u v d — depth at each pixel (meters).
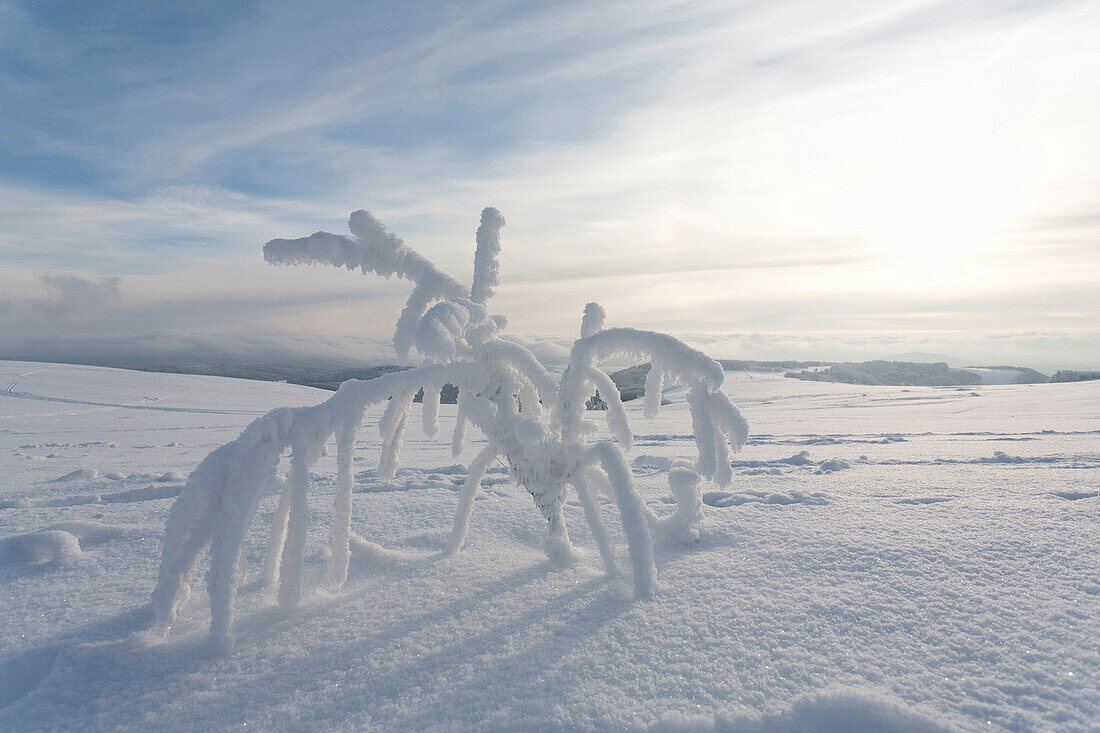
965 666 1.40
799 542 2.34
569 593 1.88
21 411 16.31
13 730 1.24
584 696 1.29
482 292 2.18
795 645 1.51
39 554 2.37
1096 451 5.86
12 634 1.65
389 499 3.50
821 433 9.34
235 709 1.30
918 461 5.37
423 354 1.78
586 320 2.22
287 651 1.54
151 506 3.49
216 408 18.61
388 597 1.88
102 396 20.67
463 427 2.28
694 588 1.90
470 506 2.37
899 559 2.12
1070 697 1.25
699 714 1.21
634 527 1.89
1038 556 2.11
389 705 1.28
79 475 5.02
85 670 1.45
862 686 1.31
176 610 1.67
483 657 1.48
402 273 2.16
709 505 3.33
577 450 2.10
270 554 2.00
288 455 6.77
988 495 3.31
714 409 1.94
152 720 1.26
